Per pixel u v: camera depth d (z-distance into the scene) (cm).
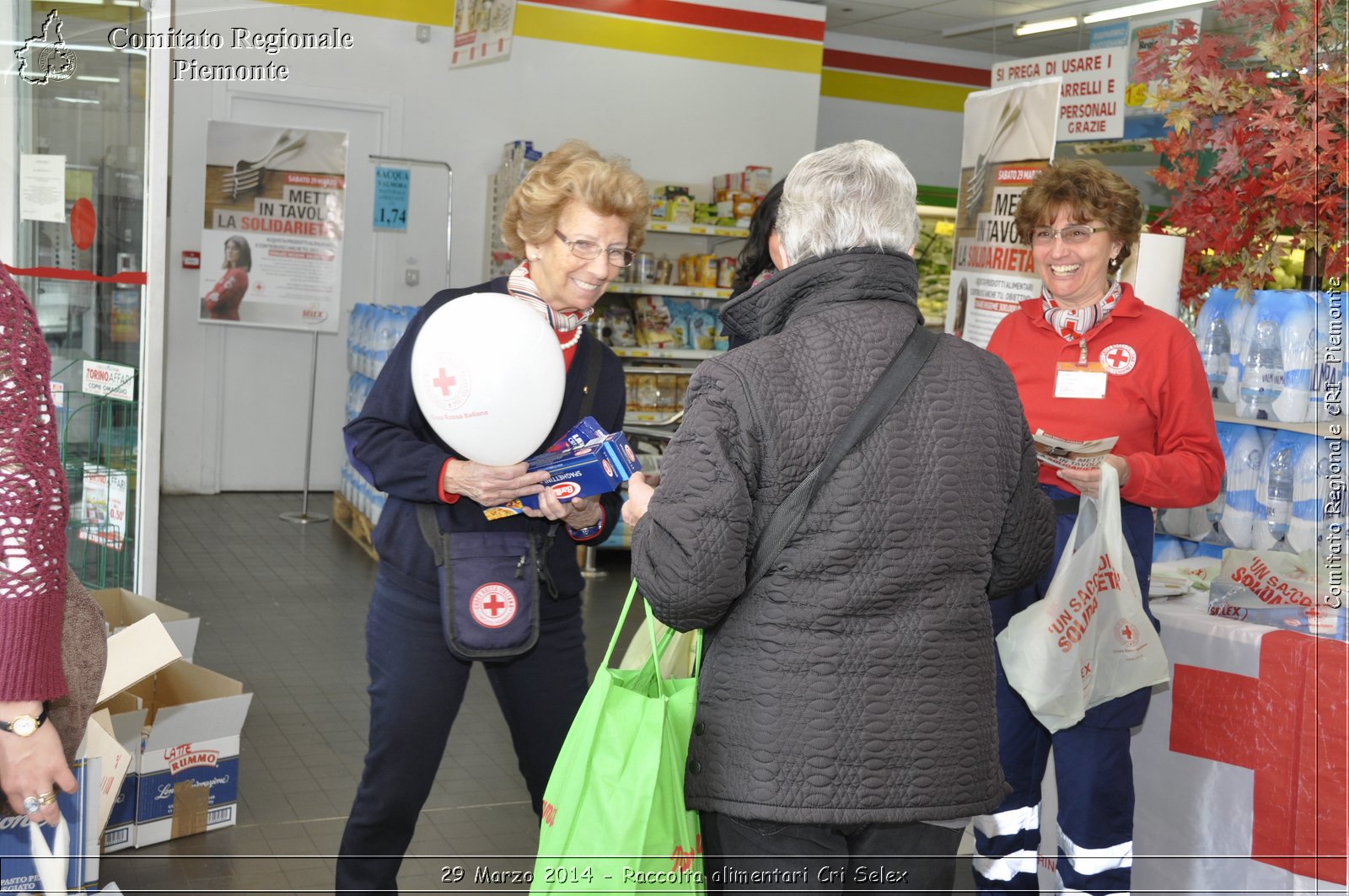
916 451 142
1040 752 249
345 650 459
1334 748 230
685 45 841
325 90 757
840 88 1041
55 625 130
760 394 140
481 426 192
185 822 287
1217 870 249
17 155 312
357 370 670
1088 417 238
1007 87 312
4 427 126
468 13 611
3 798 140
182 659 305
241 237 655
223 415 777
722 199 809
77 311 322
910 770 141
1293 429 270
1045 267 238
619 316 768
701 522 136
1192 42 319
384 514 208
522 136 811
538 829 308
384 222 727
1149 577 250
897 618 142
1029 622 223
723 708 145
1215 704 248
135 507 328
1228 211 312
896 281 150
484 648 197
